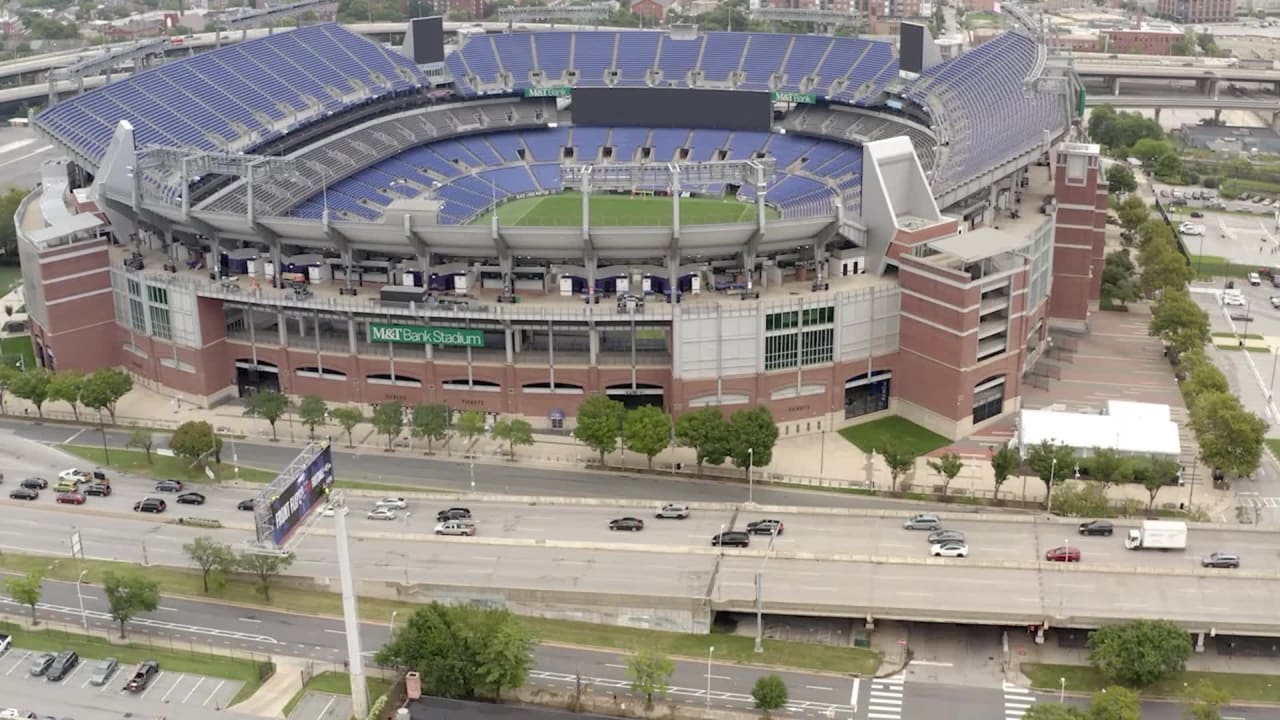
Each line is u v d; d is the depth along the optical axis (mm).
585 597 177125
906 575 179500
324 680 163875
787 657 170000
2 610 179875
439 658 159250
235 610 180375
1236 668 166750
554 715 157375
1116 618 166875
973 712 158625
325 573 186750
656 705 159125
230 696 160250
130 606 169875
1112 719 147625
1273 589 174250
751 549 188375
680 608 174750
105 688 161500
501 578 182875
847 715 157750
